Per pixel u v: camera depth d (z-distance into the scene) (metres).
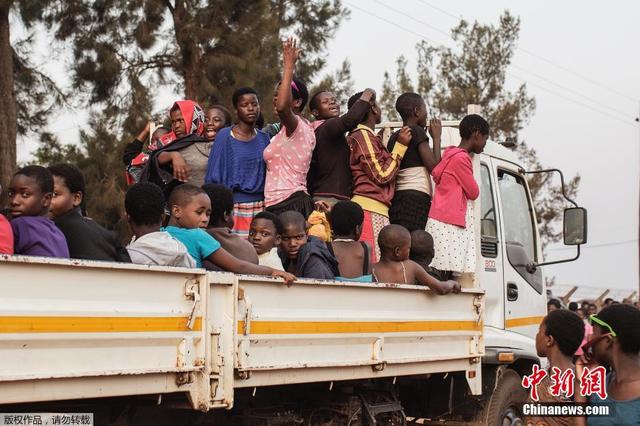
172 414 9.52
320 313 10.09
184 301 8.34
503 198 16.53
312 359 9.98
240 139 13.49
